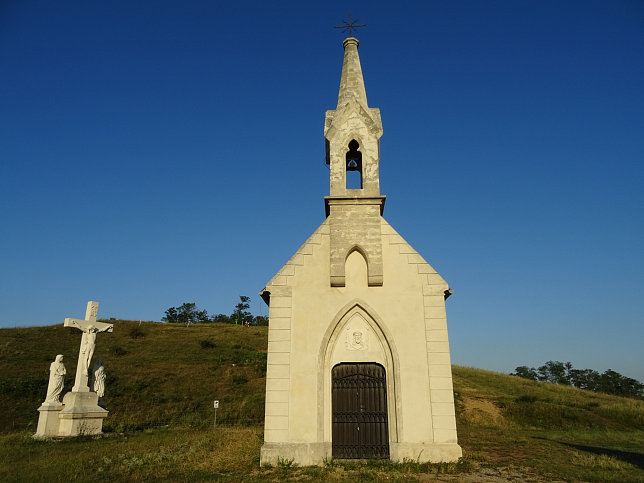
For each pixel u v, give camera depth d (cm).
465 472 1277
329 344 1491
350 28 1955
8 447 1733
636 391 8312
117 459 1479
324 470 1267
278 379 1441
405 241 1581
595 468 1388
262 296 1589
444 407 1405
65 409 2044
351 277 1550
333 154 1678
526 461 1486
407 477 1182
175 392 3759
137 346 5197
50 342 4959
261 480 1167
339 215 1596
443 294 1520
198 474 1245
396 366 1447
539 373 9819
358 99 1777
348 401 1453
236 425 2839
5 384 3341
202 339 5753
